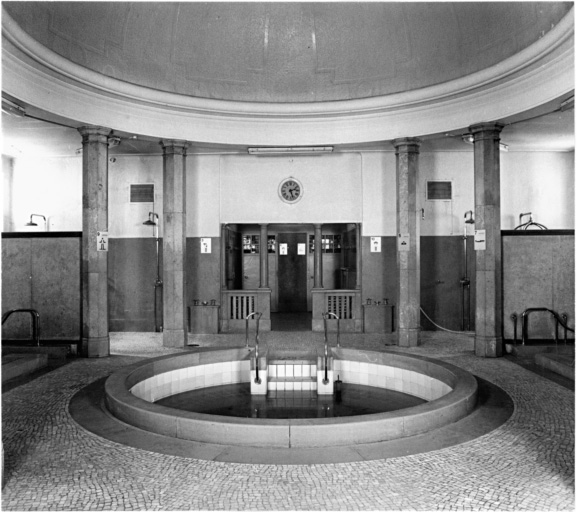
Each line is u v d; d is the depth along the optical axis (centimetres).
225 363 761
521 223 1141
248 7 920
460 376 591
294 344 935
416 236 941
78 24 759
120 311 1148
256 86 995
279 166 1128
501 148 1094
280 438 429
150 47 880
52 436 453
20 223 1179
